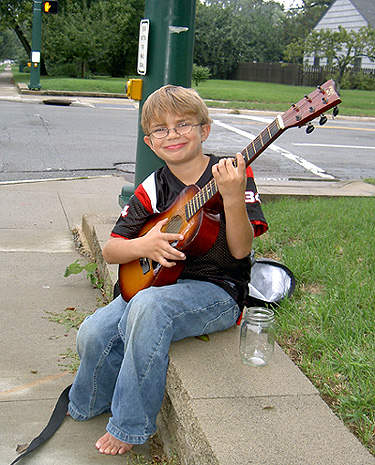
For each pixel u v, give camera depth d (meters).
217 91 22.45
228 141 11.57
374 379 2.36
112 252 2.59
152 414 2.32
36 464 2.34
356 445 1.90
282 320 2.96
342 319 2.90
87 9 31.23
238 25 47.50
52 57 31.28
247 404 2.11
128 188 5.35
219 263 2.51
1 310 3.82
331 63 33.38
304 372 2.51
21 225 5.71
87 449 2.45
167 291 2.37
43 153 9.26
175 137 2.52
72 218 6.03
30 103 16.77
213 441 1.89
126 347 2.33
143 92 4.67
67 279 4.45
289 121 2.11
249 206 2.51
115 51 33.00
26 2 31.02
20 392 2.89
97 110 15.38
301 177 8.76
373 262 3.76
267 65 41.00
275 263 3.31
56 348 3.36
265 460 1.81
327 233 4.46
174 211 2.55
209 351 2.45
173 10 4.46
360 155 10.99
